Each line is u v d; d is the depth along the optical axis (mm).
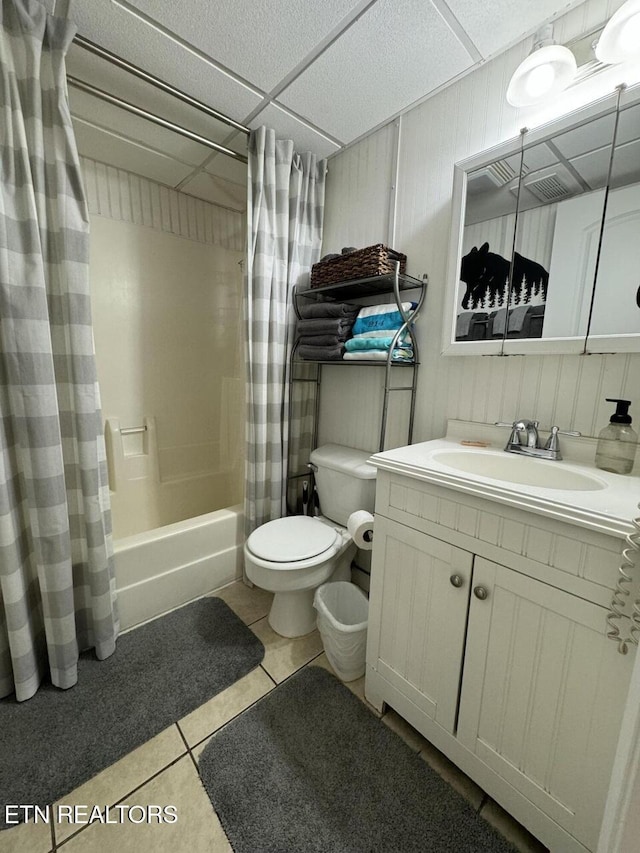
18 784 919
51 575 1127
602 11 985
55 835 829
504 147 1132
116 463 2139
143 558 1487
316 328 1571
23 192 987
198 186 2137
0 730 1049
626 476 913
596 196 991
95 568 1258
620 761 455
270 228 1574
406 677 1024
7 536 1040
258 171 1509
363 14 1034
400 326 1376
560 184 1048
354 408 1778
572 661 706
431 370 1442
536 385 1163
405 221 1488
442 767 990
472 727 878
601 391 1040
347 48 1146
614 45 912
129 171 1986
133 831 839
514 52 1148
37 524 1098
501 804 837
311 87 1313
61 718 1091
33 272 1013
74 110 1450
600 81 999
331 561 1393
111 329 2078
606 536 646
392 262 1394
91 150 1761
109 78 1269
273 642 1425
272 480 1747
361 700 1183
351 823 862
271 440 1728
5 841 815
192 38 1117
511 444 1155
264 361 1636
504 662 806
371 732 1079
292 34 1099
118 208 2006
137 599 1486
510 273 1158
